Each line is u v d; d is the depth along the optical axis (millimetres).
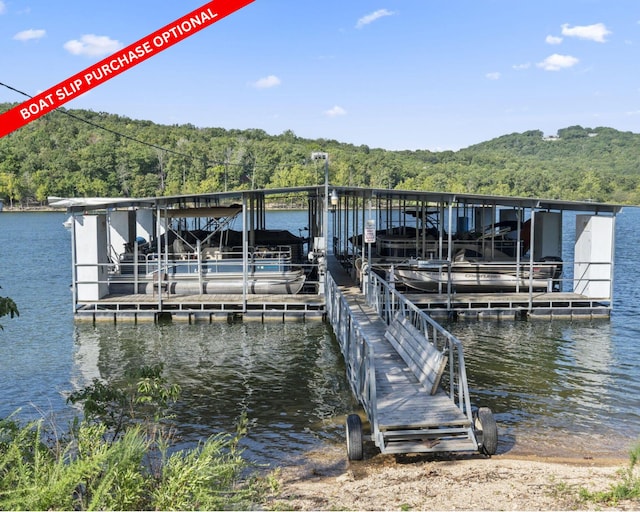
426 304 16797
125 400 7000
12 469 4496
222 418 9617
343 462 7742
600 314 16891
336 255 26781
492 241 19859
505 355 13164
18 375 12055
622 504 5754
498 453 8008
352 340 10156
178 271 18203
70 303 20141
